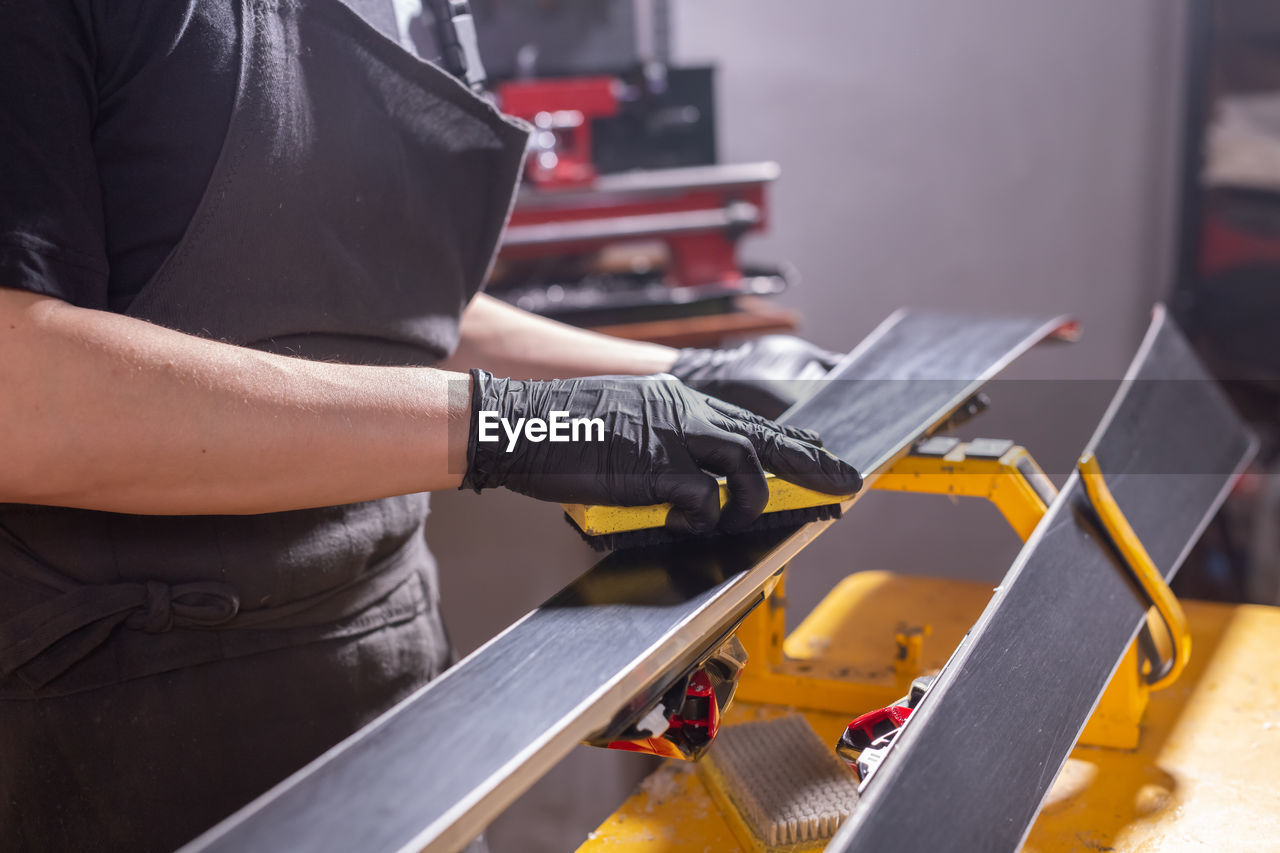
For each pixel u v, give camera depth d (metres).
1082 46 2.60
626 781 1.89
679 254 1.97
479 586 2.07
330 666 0.76
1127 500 0.81
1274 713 0.80
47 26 0.56
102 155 0.62
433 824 0.39
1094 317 2.78
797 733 0.78
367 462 0.57
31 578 0.65
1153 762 0.74
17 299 0.51
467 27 0.87
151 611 0.67
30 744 0.68
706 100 2.21
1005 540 2.71
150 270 0.64
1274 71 2.16
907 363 0.93
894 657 0.95
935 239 2.78
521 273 2.01
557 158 1.95
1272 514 2.13
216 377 0.54
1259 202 2.24
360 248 0.74
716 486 0.59
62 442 0.50
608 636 0.52
